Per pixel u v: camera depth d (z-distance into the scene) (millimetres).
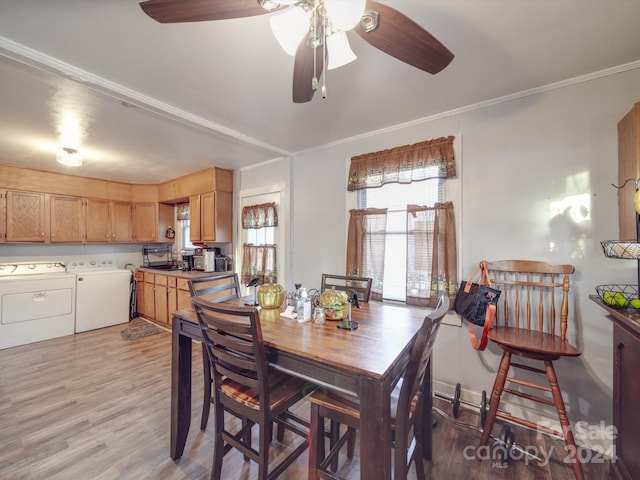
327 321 1612
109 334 4031
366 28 1072
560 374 1906
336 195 3053
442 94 2074
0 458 1712
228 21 1351
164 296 4336
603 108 1814
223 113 2354
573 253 1888
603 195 1807
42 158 3439
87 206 4422
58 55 1596
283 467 1349
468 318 2006
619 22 1387
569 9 1309
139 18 1330
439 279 2324
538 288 1986
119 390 2504
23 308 3650
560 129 1938
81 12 1288
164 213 5125
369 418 1029
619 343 1412
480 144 2223
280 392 1401
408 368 1093
